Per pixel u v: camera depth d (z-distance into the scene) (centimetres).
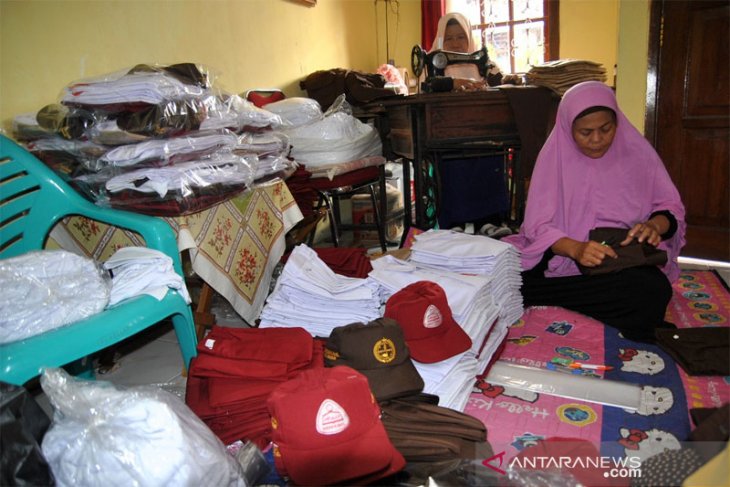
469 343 140
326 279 156
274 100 281
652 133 279
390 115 304
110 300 130
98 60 196
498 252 172
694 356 155
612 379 151
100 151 157
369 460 97
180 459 89
